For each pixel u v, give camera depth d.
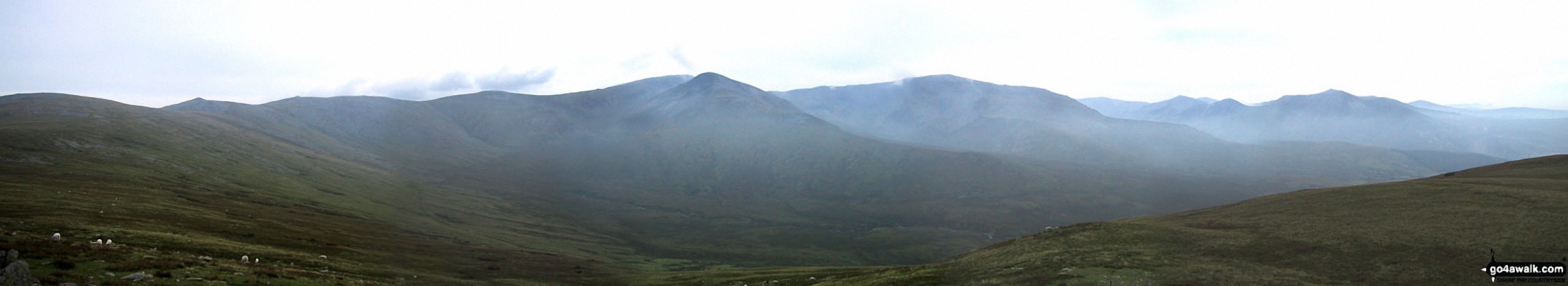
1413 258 58.06
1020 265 69.12
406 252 105.00
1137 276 58.72
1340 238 67.81
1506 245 58.62
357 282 62.12
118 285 42.28
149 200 114.25
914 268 82.25
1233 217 90.56
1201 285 54.81
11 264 35.94
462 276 84.81
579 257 161.50
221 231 92.00
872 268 97.44
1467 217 68.88
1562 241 58.03
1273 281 54.94
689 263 196.00
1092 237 81.19
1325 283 53.97
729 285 92.06
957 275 70.00
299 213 141.75
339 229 126.31
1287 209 89.88
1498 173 117.31
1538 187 82.62
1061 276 60.38
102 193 114.50
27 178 126.31
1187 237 77.69
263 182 195.38
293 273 59.31
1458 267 54.69
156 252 58.72
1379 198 86.75
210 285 46.66
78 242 58.94
